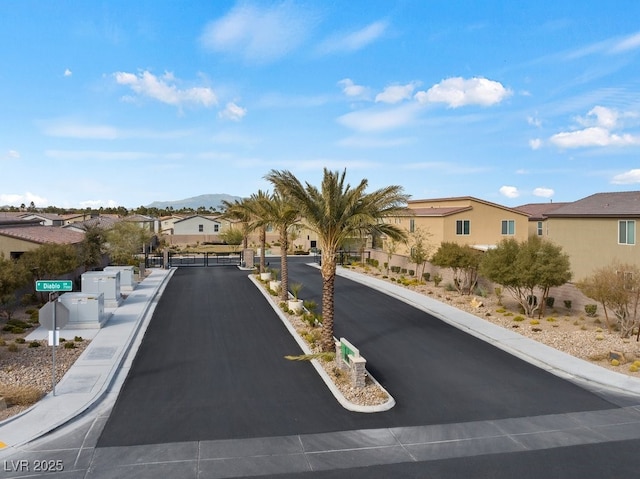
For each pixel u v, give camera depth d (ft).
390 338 69.92
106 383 48.75
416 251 126.31
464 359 60.29
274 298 99.35
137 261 144.97
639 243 91.20
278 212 92.12
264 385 50.01
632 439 39.22
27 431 38.29
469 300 98.48
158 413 42.86
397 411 44.29
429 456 36.24
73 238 121.49
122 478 32.48
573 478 33.45
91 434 38.63
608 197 108.88
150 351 61.67
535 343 66.49
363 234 67.10
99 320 71.67
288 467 34.35
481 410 44.70
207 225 285.23
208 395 47.19
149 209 506.48
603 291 70.85
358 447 37.42
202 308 88.79
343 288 113.39
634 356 60.08
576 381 52.65
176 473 33.22
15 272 65.21
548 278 79.71
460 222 135.44
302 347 63.52
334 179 59.77
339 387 48.96
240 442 37.78
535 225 166.09
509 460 35.78
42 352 59.00
